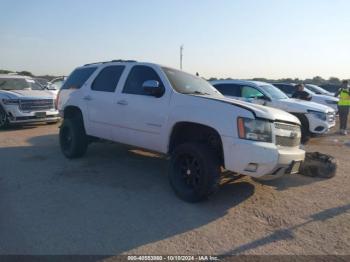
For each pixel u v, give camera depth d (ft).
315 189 18.92
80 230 13.12
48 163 22.52
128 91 19.72
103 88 21.48
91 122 21.93
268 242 12.59
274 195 17.69
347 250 12.16
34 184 18.24
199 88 19.51
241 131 14.88
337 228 13.94
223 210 15.43
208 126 15.65
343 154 29.40
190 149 15.90
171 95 17.53
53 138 32.30
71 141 23.12
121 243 12.23
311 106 34.45
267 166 14.89
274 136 15.46
